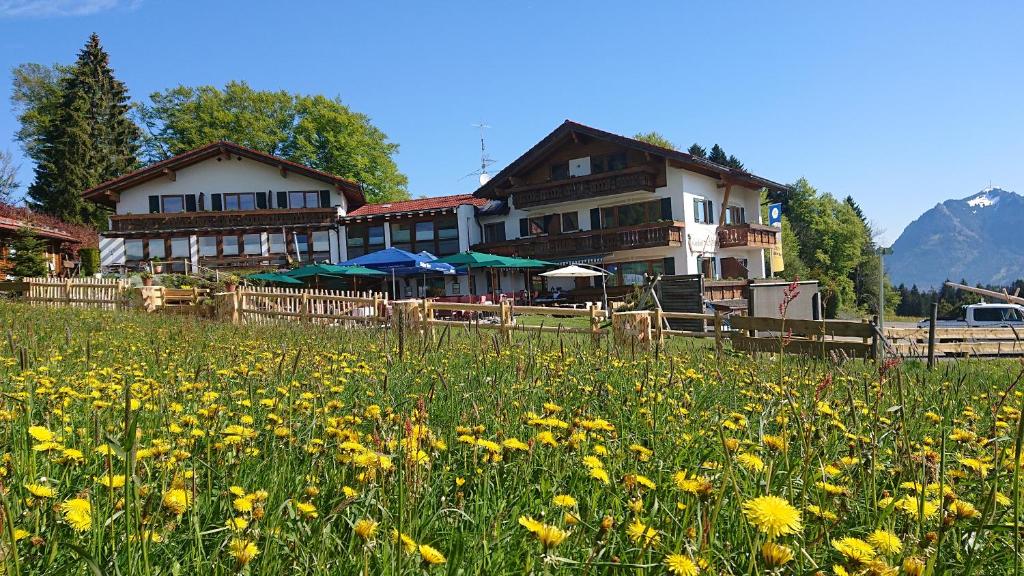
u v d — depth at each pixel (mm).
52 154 45781
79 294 16812
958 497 1998
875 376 5793
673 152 30297
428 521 1927
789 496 1989
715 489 1980
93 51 49562
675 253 31562
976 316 20406
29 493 1815
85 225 44219
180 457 2201
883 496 2084
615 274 33188
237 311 14656
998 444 2631
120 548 1671
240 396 3793
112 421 2930
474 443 2379
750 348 8633
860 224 69250
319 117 51406
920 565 1337
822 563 1750
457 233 36125
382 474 1968
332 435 2617
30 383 2926
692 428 3111
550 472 2367
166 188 36594
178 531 1882
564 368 5039
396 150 54688
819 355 7473
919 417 3543
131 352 6711
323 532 1692
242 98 51500
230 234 36312
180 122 50156
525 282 34500
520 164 33906
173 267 35906
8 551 1292
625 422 3279
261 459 2584
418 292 34562
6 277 26203
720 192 35094
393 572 1501
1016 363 8750
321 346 7645
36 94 52469
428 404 3344
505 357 6059
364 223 36812
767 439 2225
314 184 37375
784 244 58344
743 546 1736
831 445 2695
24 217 32812
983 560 1720
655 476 2330
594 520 1908
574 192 32594
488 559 1755
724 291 29891
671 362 4227
